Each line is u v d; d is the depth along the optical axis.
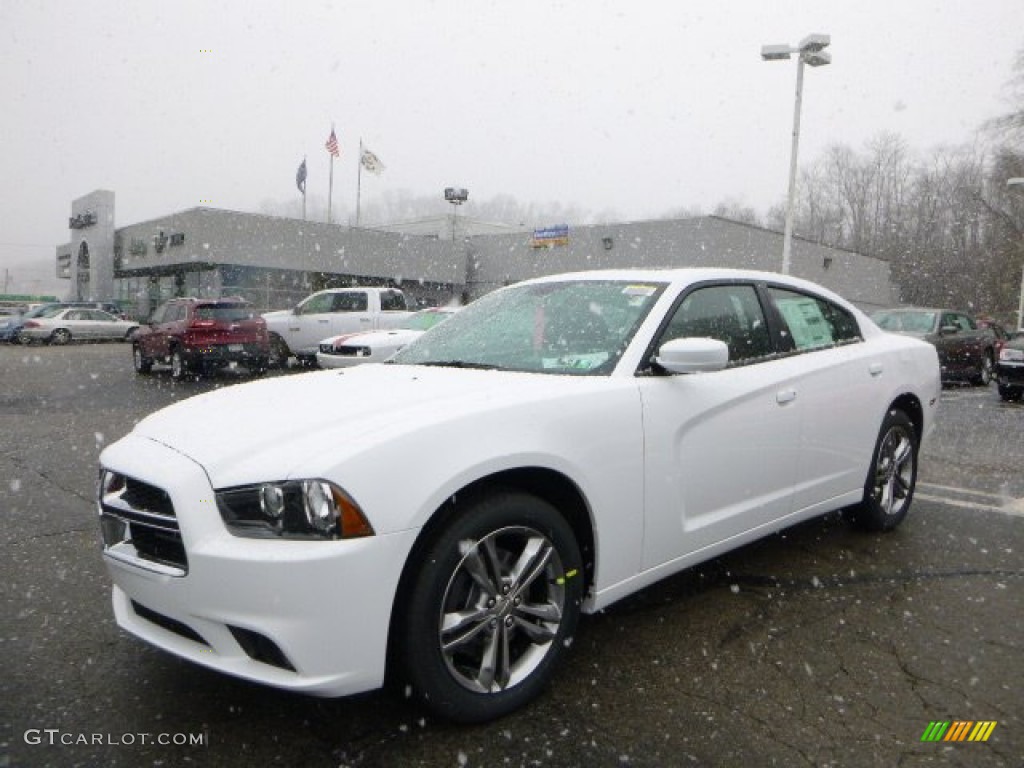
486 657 2.50
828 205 57.84
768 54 17.22
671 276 3.50
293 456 2.31
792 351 3.81
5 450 7.04
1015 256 40.34
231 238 30.41
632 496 2.89
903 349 4.61
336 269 33.22
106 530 2.60
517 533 2.58
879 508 4.42
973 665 2.92
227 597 2.22
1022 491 5.73
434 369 3.27
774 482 3.57
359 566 2.20
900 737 2.45
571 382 2.90
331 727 2.49
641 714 2.56
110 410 9.97
